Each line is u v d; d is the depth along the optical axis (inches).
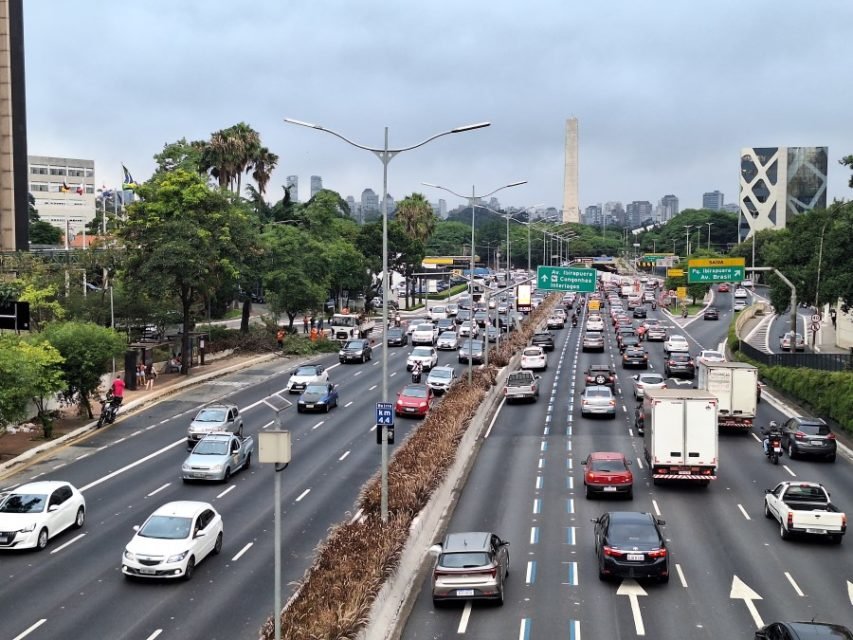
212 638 815.1
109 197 4554.6
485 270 7012.8
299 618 744.3
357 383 2532.0
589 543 1114.7
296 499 1333.7
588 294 6540.4
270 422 1956.2
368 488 1222.9
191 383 2460.6
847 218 2504.9
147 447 1706.4
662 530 1168.2
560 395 2342.5
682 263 6181.1
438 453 1401.3
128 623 852.6
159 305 2751.0
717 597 916.6
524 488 1409.9
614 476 1314.0
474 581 880.9
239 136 3735.2
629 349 2878.9
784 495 1152.2
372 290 4916.3
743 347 3075.8
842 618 856.3
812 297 3166.8
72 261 2888.8
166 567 962.7
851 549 1089.4
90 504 1312.7
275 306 3302.2
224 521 1216.8
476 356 2765.7
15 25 3757.4
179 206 2514.8
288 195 4296.3
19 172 3794.3
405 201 5757.9
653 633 817.5
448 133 1175.0
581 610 881.5
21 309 1712.6
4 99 3722.9
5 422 1523.1
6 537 1070.4
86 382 1876.2
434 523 1191.6
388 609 855.7
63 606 900.0
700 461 1364.4
